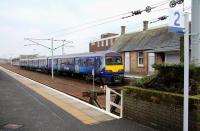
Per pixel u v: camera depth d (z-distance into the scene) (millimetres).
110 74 25641
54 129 7992
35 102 13070
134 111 8383
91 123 8539
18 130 7953
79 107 11508
